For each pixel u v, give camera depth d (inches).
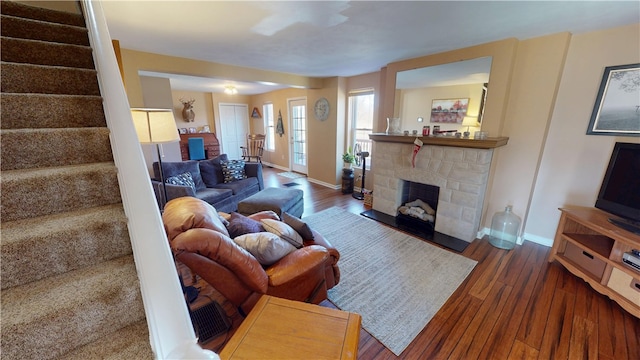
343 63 138.7
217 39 94.9
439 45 106.2
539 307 74.7
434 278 89.3
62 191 46.2
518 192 110.7
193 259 48.4
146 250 40.3
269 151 300.5
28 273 38.3
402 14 73.8
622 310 72.7
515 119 106.5
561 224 92.7
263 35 90.7
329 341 38.9
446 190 118.6
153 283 39.8
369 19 77.1
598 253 79.2
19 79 55.6
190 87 237.5
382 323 70.1
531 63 99.2
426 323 69.8
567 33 90.2
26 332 32.1
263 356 36.5
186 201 68.4
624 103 87.0
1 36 60.5
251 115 311.9
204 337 62.0
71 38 71.9
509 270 93.4
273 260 62.9
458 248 109.0
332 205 167.0
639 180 74.3
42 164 50.1
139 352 36.9
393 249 109.4
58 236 39.6
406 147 131.5
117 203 51.8
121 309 39.5
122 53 106.4
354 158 188.5
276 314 43.9
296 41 98.3
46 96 53.3
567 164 101.7
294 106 252.5
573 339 63.8
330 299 79.5
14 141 47.0
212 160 162.1
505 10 71.6
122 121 43.8
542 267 95.0
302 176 247.3
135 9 68.7
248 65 142.6
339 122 192.7
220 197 137.2
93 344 37.4
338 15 73.8
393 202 142.9
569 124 99.0
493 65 103.6
